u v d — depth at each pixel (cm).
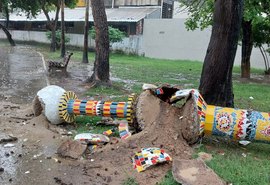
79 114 706
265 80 1784
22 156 561
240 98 1134
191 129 587
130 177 488
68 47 3419
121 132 637
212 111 608
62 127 714
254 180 488
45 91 723
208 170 488
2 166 521
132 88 1228
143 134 589
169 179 479
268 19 1527
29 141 627
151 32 2991
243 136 597
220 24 697
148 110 623
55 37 3016
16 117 768
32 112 806
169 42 2919
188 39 2831
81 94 1080
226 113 604
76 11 3794
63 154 557
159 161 512
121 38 2878
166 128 602
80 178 488
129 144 571
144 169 503
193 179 461
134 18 2997
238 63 2645
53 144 615
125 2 3519
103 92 1121
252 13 1344
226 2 680
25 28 4253
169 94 659
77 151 561
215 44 709
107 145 582
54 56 2464
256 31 1753
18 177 488
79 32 3559
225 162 548
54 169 516
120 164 527
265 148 637
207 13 1593
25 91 1123
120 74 1638
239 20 696
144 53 3042
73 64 2011
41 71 1616
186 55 2855
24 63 1945
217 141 660
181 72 1870
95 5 1152
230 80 742
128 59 2633
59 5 2955
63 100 704
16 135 652
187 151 573
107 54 1196
